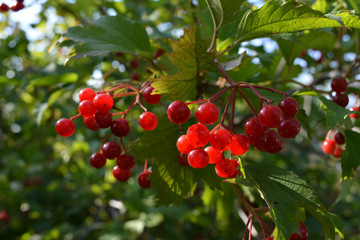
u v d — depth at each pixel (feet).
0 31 1.78
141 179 0.78
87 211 2.25
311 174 2.04
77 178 2.30
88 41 0.83
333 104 0.68
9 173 2.46
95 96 0.69
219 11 0.68
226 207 1.04
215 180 0.75
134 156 0.74
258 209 0.68
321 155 1.75
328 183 2.23
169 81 0.66
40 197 2.39
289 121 0.61
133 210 1.67
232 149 0.59
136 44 0.89
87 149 2.08
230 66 0.64
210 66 0.67
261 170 0.66
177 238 1.66
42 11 1.74
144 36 0.91
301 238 0.64
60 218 2.27
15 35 1.84
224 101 0.90
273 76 1.18
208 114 0.58
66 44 0.95
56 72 1.42
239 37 0.69
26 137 2.58
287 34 0.76
